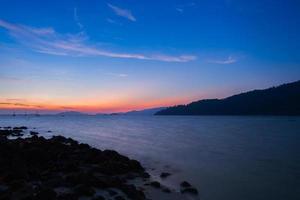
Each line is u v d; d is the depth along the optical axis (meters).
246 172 26.00
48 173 22.62
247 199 18.14
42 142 40.25
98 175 23.00
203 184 21.91
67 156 31.30
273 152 37.62
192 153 38.44
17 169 22.38
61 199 15.58
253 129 82.12
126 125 126.62
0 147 30.95
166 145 48.09
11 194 16.34
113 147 46.81
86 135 72.06
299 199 18.05
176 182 22.64
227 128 89.81
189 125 114.62
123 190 18.48
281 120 143.88
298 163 29.72
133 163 27.53
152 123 144.12
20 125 125.94
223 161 31.92
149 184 21.39
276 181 22.53
